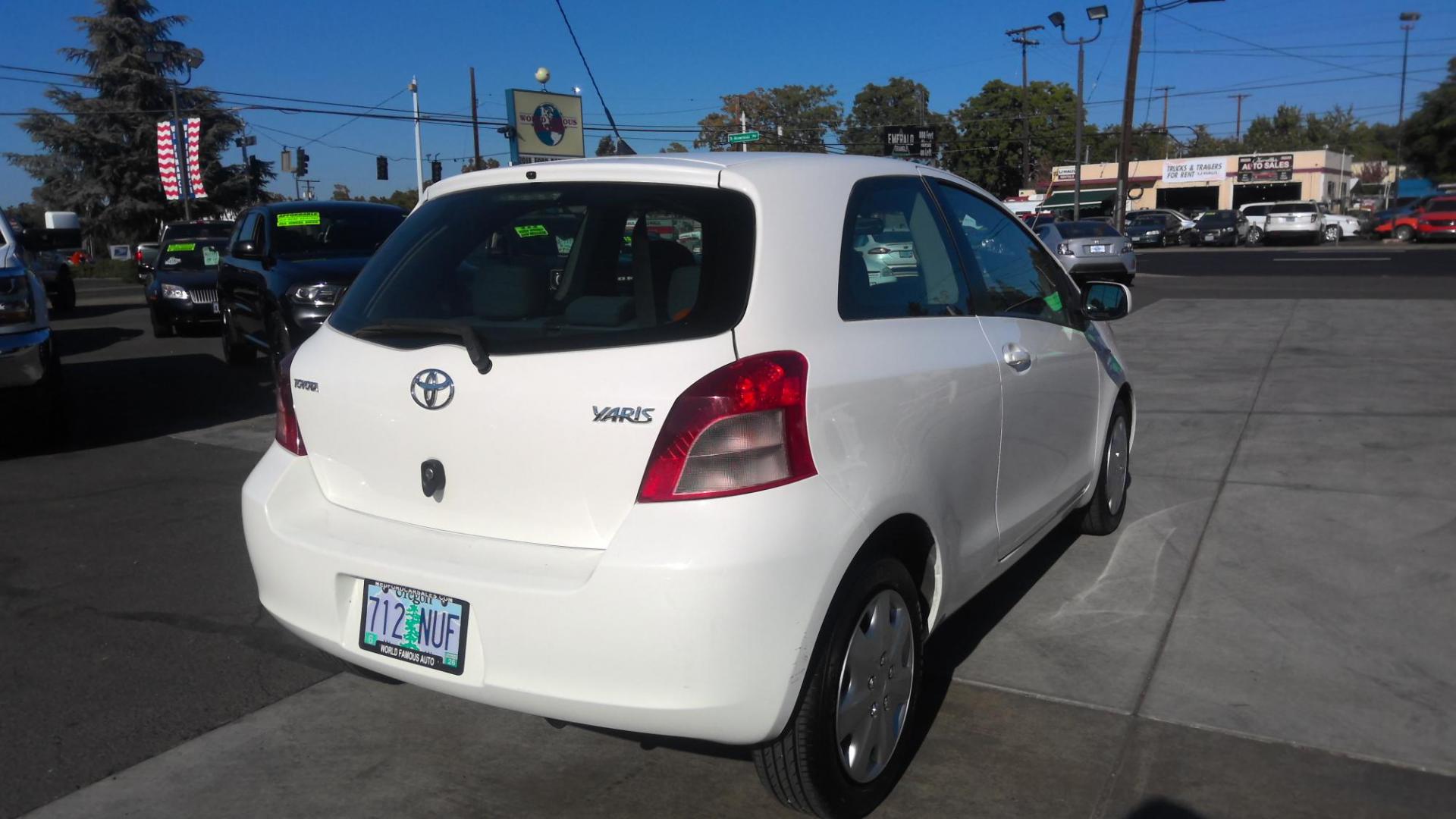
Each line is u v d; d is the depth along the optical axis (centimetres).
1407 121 5506
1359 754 328
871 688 294
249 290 1062
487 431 277
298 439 321
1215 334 1238
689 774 331
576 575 260
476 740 353
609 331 272
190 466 727
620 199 299
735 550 250
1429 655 393
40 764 337
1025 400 382
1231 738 339
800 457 264
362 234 1075
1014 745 338
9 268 751
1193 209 6550
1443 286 1836
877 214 333
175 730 359
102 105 5800
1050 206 5250
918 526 309
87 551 543
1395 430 726
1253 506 573
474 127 4094
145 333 1681
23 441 777
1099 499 506
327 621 296
